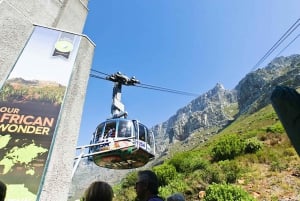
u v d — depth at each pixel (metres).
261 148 18.70
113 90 13.52
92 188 2.63
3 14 4.74
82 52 5.53
